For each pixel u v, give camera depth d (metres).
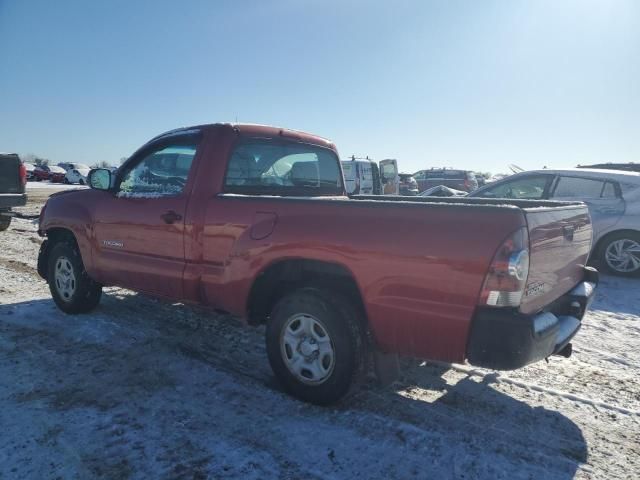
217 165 3.98
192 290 3.99
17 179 11.31
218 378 3.87
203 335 4.83
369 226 3.08
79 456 2.81
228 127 4.08
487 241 2.69
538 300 3.06
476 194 9.10
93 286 5.29
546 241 3.02
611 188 7.95
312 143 5.03
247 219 3.63
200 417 3.27
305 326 3.42
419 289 2.89
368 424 3.22
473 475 2.72
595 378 4.08
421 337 2.94
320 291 3.36
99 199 4.88
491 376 4.04
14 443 2.92
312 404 3.45
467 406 3.52
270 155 4.48
